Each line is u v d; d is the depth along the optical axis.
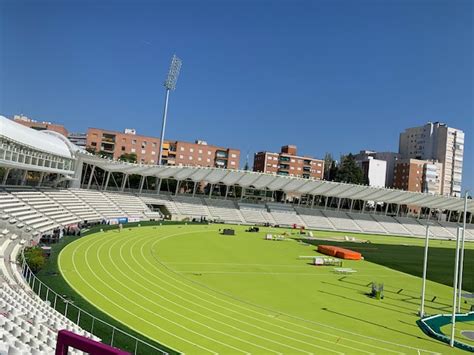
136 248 46.34
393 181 165.62
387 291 37.91
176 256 45.00
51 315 19.61
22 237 36.72
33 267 30.31
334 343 22.69
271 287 35.31
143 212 78.38
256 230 78.44
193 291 30.97
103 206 69.25
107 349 4.69
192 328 22.77
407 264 55.28
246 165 143.50
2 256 29.22
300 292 34.47
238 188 122.12
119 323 22.14
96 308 24.16
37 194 53.44
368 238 89.50
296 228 93.31
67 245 42.31
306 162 155.00
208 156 137.75
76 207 60.03
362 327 26.23
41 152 51.53
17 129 45.16
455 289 24.62
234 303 28.92
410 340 24.39
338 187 94.75
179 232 64.88
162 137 93.25
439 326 27.59
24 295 21.25
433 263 58.31
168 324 23.00
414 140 185.88
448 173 173.00
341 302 32.28
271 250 56.75
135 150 125.44
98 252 41.12
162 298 28.06
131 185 109.62
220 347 20.38
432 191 157.38
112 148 123.75
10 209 41.69
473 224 121.38
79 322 21.31
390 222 110.12
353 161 136.75
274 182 92.00
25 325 15.85
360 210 119.62
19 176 55.81
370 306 31.78
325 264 49.12
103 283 30.00
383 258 59.09
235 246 57.16
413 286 41.38
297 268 45.44
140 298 27.42
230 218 91.81
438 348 23.30
